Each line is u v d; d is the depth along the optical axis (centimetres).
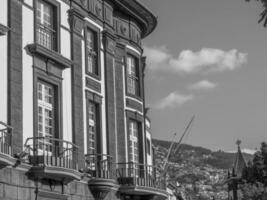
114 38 3228
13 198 2239
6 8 2405
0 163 2136
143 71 3597
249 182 6650
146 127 3862
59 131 2634
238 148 10444
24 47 2473
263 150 6656
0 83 2314
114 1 3253
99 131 3002
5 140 2247
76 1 2912
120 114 3228
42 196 2400
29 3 2545
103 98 3080
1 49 2342
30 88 2475
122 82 3303
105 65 3130
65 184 2545
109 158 2983
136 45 3484
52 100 2652
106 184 2823
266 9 1492
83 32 2955
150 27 3644
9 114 2328
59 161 2425
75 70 2828
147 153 3819
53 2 2727
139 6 3388
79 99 2831
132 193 3097
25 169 2323
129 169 3136
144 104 3534
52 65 2636
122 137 3212
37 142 2456
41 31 2627
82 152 2791
